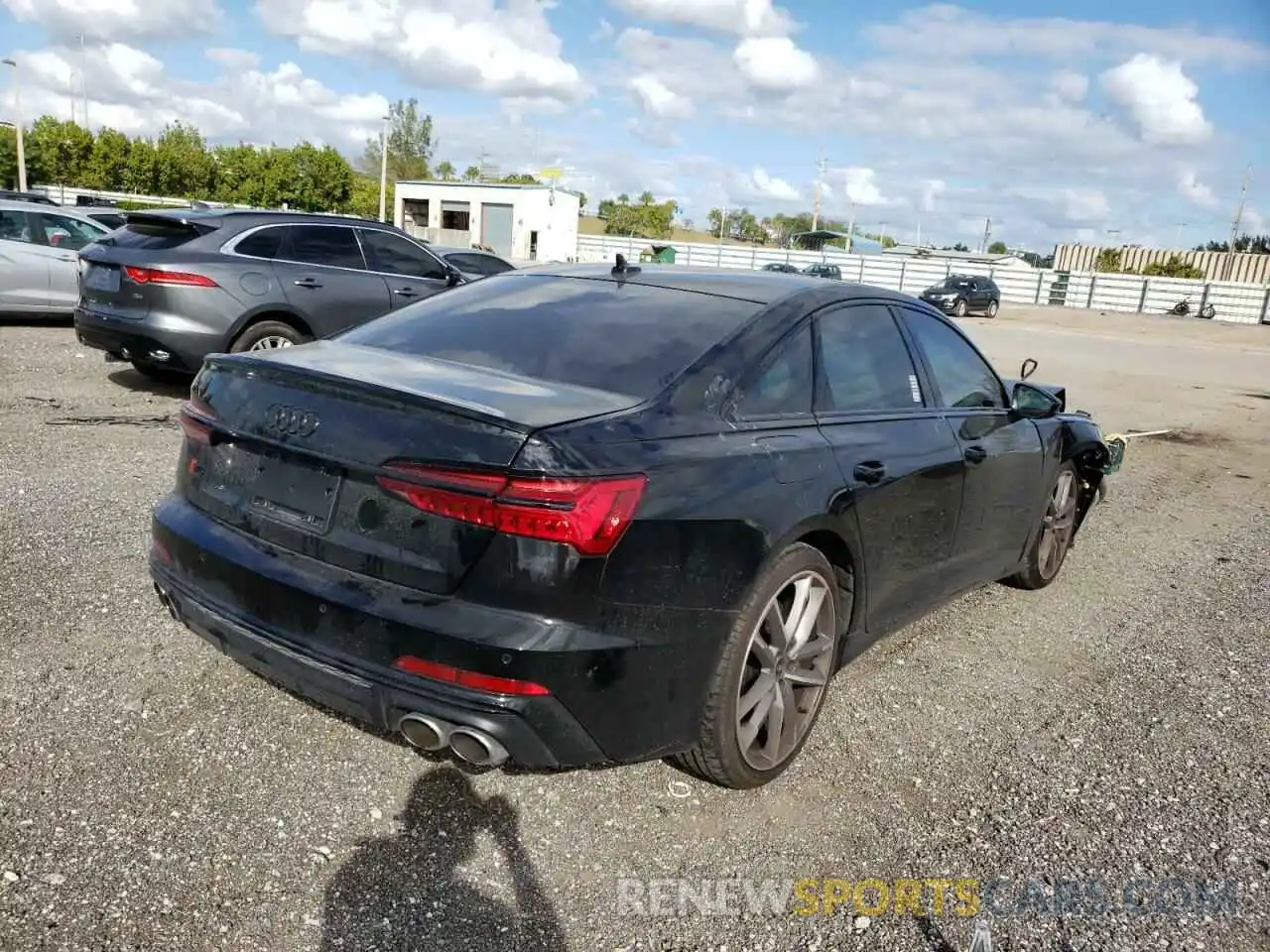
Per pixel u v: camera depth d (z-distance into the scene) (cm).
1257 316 4794
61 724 302
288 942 224
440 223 6222
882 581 342
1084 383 1593
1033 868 271
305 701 328
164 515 299
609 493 235
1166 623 472
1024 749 338
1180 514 709
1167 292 4944
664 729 259
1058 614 477
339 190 6919
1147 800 308
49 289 1164
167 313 722
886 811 294
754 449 281
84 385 838
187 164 6269
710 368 290
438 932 231
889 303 380
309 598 249
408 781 289
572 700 235
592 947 231
